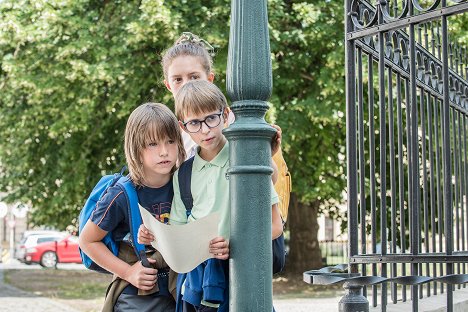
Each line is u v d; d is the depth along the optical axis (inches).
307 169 673.0
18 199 749.3
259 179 105.1
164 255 105.0
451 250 134.7
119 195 114.7
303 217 816.9
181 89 112.6
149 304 114.8
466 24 552.4
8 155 757.9
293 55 622.8
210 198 111.7
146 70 597.0
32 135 718.5
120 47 573.0
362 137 160.4
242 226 104.5
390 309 168.6
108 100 625.6
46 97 642.2
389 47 167.3
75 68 562.6
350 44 157.2
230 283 105.3
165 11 528.1
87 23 600.7
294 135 597.0
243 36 107.7
